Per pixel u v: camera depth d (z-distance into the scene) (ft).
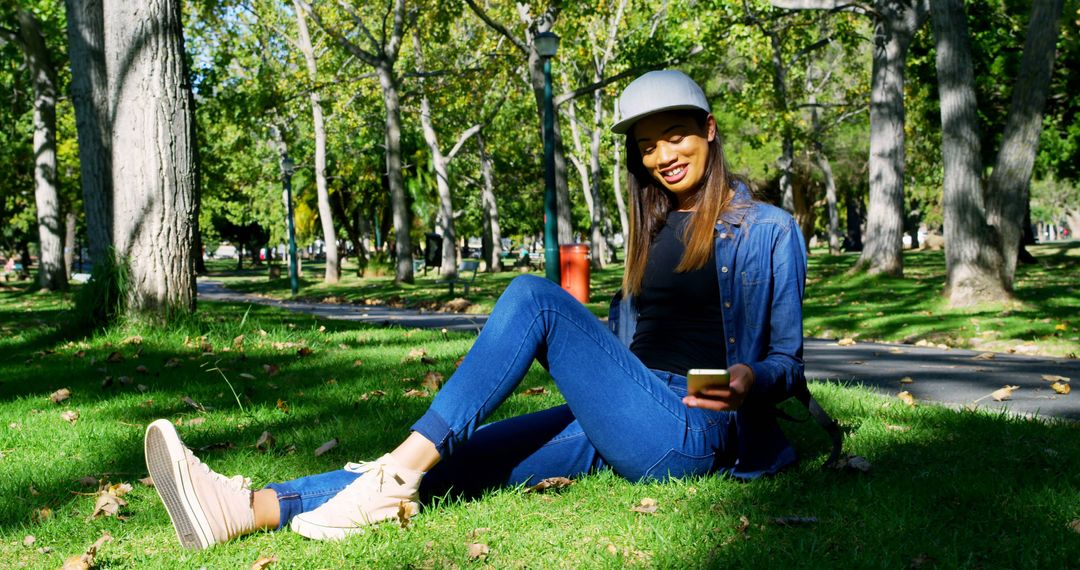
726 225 9.73
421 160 127.13
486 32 93.45
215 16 84.38
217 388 19.27
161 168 27.89
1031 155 39.73
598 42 98.68
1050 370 23.61
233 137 114.83
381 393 18.17
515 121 125.18
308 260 315.17
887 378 22.56
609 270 110.32
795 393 9.89
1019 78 39.70
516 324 9.07
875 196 60.54
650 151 9.83
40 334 28.60
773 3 57.57
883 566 7.57
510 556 8.30
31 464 12.80
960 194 40.60
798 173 138.21
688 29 65.41
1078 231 236.63
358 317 48.42
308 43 89.04
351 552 8.43
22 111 88.84
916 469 10.90
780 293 9.61
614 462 9.84
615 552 8.29
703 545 8.33
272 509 9.07
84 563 8.37
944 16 40.19
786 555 7.99
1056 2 38.50
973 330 33.04
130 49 27.48
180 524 8.68
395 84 83.76
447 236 102.68
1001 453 11.72
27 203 143.84
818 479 10.33
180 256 28.45
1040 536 8.18
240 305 55.83
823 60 116.47
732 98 92.63
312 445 13.35
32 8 69.36
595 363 9.30
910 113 102.94
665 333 10.21
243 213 189.57
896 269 60.13
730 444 10.28
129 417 16.47
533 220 202.90
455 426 9.06
